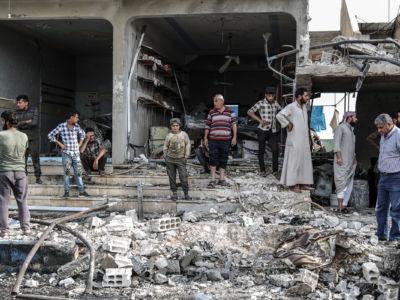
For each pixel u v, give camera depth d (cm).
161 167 984
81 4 995
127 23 991
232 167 940
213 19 1148
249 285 570
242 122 1254
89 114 1600
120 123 982
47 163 952
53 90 1449
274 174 889
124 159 986
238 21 1168
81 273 612
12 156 677
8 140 670
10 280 605
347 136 805
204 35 1327
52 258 630
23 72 1270
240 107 1589
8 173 671
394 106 1282
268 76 1614
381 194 625
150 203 806
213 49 1520
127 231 678
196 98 1647
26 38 1288
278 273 601
